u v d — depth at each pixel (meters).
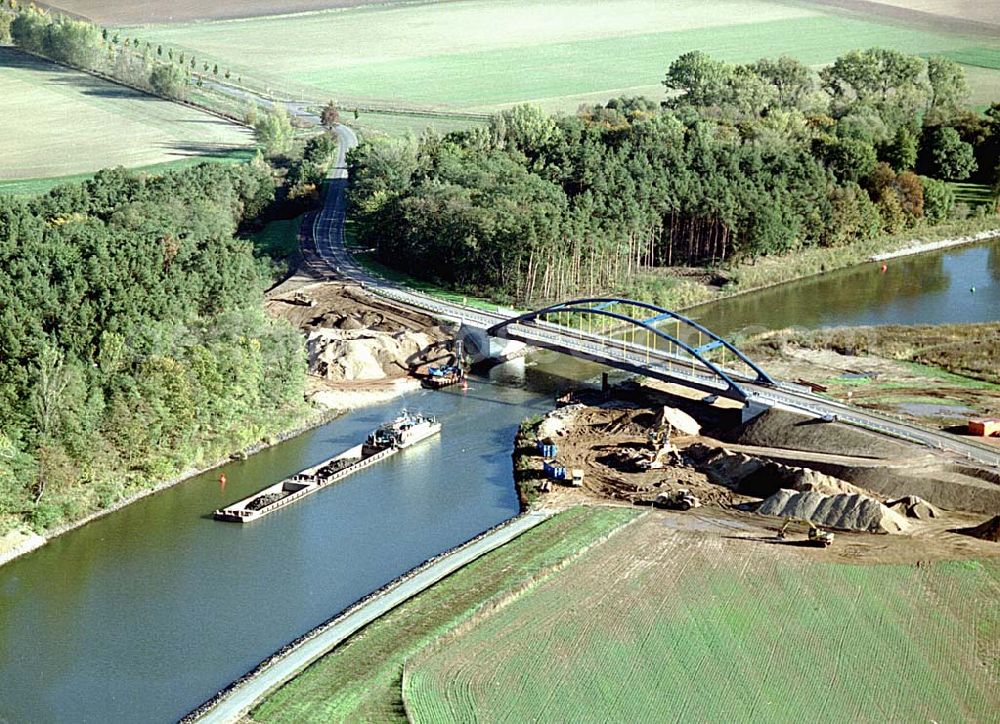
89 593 155.38
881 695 131.88
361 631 142.00
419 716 124.69
